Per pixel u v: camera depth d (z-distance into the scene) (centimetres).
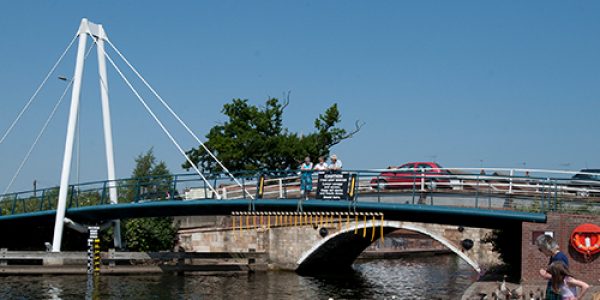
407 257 7400
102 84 4206
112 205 3669
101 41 4209
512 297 2059
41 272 3759
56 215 3834
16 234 4375
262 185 3178
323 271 4916
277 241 4491
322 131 5806
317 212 3083
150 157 6756
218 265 4184
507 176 2783
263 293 3231
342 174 2920
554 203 2634
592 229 2423
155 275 3919
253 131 5638
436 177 2741
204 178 3431
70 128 3844
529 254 2539
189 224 4769
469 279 4412
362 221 4194
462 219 2895
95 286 3297
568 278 1096
